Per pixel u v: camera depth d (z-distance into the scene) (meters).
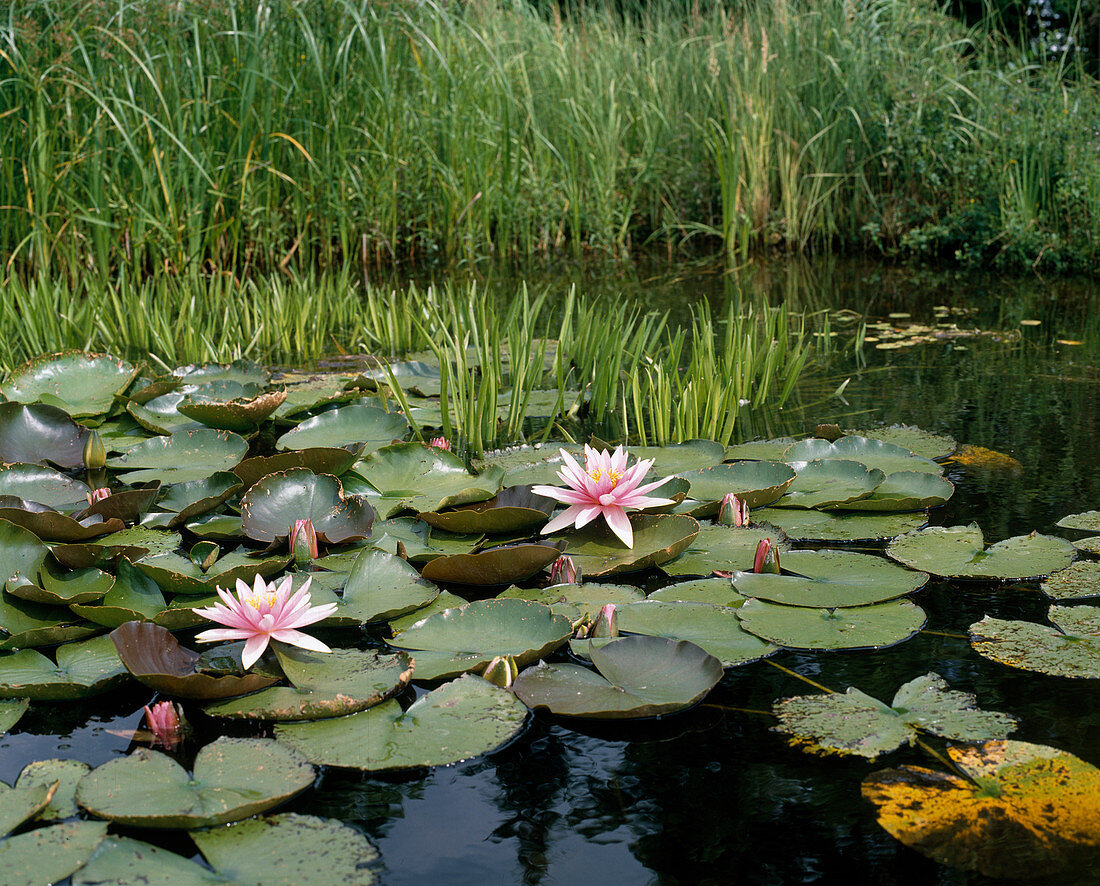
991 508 2.26
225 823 1.25
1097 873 1.14
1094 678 1.55
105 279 4.87
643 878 1.17
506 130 6.37
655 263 6.15
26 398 3.09
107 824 1.23
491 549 1.98
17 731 1.50
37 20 5.26
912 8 6.65
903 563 1.98
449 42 6.60
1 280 4.32
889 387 3.35
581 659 1.68
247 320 4.24
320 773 1.38
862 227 6.21
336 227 6.14
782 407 3.19
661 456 2.67
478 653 1.67
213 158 5.55
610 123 6.68
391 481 2.47
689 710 1.53
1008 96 6.07
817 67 6.61
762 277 5.54
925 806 1.27
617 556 2.04
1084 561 1.96
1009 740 1.39
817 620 1.77
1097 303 4.57
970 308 4.59
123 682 1.61
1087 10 7.21
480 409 2.82
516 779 1.37
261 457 2.41
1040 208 5.55
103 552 1.93
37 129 4.89
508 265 6.17
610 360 3.25
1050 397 3.13
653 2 8.41
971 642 1.68
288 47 5.79
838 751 1.40
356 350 4.11
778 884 1.15
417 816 1.29
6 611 1.77
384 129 6.11
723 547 2.11
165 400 3.10
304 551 2.04
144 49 5.11
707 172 6.84
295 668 1.62
